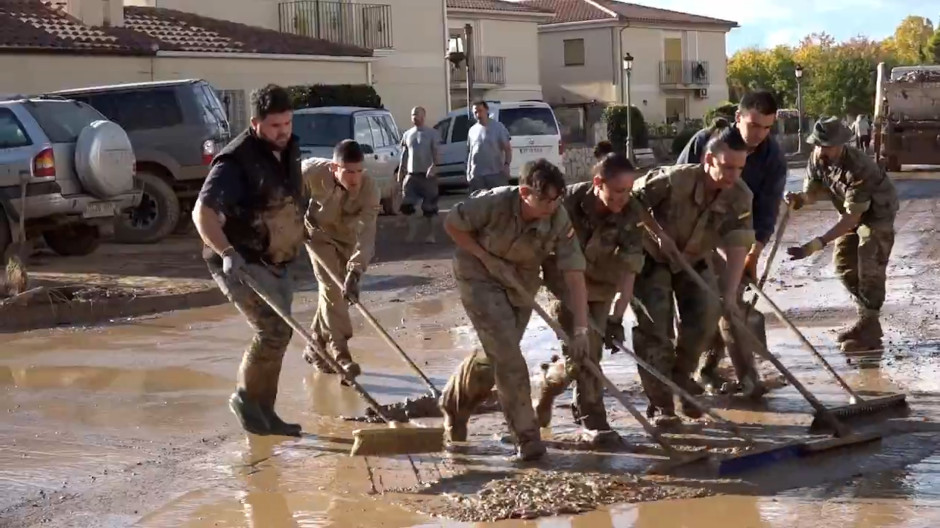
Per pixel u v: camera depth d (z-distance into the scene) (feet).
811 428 22.11
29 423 24.09
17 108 46.85
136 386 27.35
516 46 162.20
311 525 17.67
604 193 20.20
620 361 28.94
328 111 65.31
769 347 29.99
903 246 50.65
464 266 20.20
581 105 181.57
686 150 25.04
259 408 22.94
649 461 20.54
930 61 266.57
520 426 20.56
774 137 24.18
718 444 21.52
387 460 21.02
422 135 56.95
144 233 56.24
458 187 86.89
